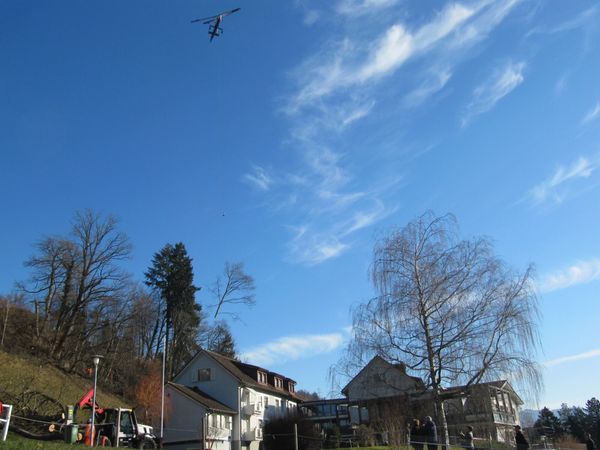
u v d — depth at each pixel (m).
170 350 59.59
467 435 20.17
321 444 38.41
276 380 57.84
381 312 22.52
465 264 22.48
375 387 22.75
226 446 45.38
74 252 51.22
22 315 54.41
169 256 63.69
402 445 21.06
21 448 12.97
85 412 31.67
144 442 25.80
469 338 21.25
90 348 54.53
